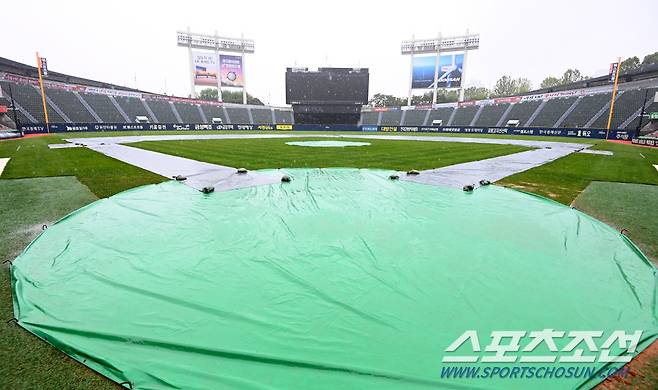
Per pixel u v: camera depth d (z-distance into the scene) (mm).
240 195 8617
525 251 5172
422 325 3402
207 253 5031
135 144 23750
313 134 44906
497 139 35000
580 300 3865
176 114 54219
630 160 17406
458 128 49562
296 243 5406
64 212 7449
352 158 17047
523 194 8867
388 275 4379
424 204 7797
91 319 3492
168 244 5375
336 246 5289
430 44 55031
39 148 20562
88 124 40969
